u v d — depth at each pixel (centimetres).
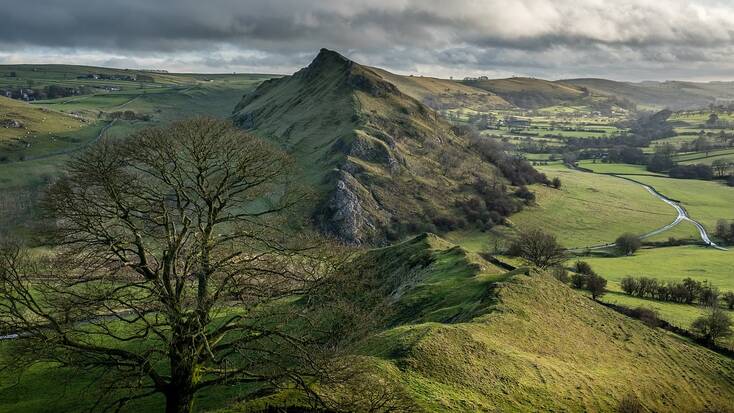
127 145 2989
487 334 4875
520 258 13312
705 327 8312
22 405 4822
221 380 2683
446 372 3969
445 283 7069
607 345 5766
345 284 3134
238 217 3161
